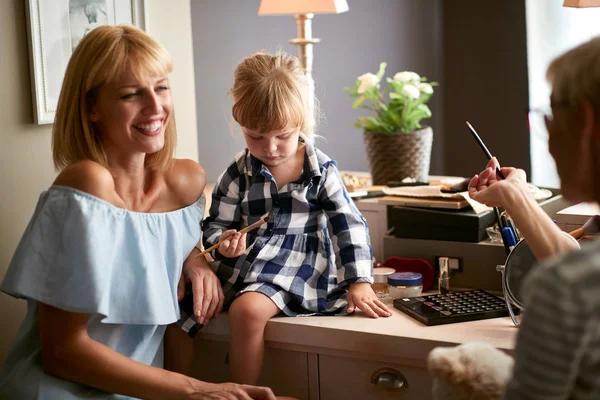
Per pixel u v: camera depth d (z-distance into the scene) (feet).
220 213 5.33
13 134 5.25
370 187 7.19
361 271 5.12
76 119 4.52
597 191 3.08
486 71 12.59
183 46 6.81
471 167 12.98
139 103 4.47
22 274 4.22
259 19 9.18
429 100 12.63
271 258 5.14
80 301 4.21
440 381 3.59
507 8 12.23
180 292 5.09
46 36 5.37
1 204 5.19
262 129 4.90
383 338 4.67
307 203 5.21
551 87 3.17
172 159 4.99
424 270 5.77
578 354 2.55
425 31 12.35
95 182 4.38
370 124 7.66
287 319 4.98
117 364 4.33
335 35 10.46
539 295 2.61
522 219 4.02
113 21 5.96
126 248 4.53
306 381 5.02
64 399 4.34
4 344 5.32
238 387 4.45
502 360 3.49
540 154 12.17
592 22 11.46
